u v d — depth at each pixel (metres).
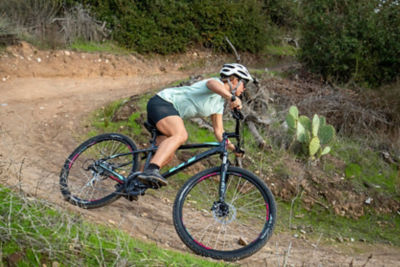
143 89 9.48
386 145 7.35
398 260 4.95
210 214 4.60
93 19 11.96
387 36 9.71
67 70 10.05
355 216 5.81
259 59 14.65
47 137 6.30
